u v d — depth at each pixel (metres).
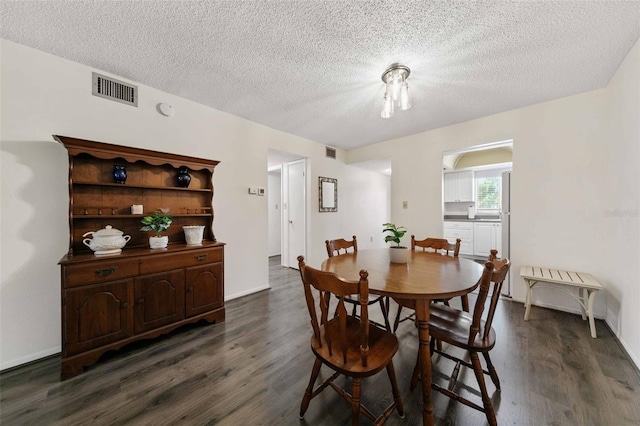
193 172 2.57
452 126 3.26
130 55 1.84
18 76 1.70
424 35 1.60
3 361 1.64
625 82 1.85
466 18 1.45
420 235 3.58
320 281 1.14
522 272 2.43
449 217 5.94
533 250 2.67
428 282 1.35
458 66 1.94
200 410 1.32
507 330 2.14
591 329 2.05
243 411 1.32
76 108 1.92
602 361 1.69
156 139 2.33
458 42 1.67
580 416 1.25
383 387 1.51
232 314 2.53
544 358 1.74
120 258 1.77
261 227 3.24
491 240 4.90
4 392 1.44
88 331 1.64
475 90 2.33
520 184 2.74
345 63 1.92
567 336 2.03
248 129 3.09
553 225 2.56
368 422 1.26
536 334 2.07
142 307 1.88
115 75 2.10
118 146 1.93
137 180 2.22
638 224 1.66
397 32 1.57
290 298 2.98
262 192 3.24
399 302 1.43
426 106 2.68
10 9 1.39
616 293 2.04
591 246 2.37
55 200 1.83
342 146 4.39
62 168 1.86
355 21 1.48
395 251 1.83
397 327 2.24
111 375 1.59
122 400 1.38
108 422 1.24
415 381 1.45
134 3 1.37
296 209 4.38
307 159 4.04
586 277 2.26
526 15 1.43
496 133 2.90
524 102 2.60
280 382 1.54
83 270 1.62
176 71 2.05
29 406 1.33
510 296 2.86
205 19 1.49
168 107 2.37
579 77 2.12
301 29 1.56
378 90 2.34
